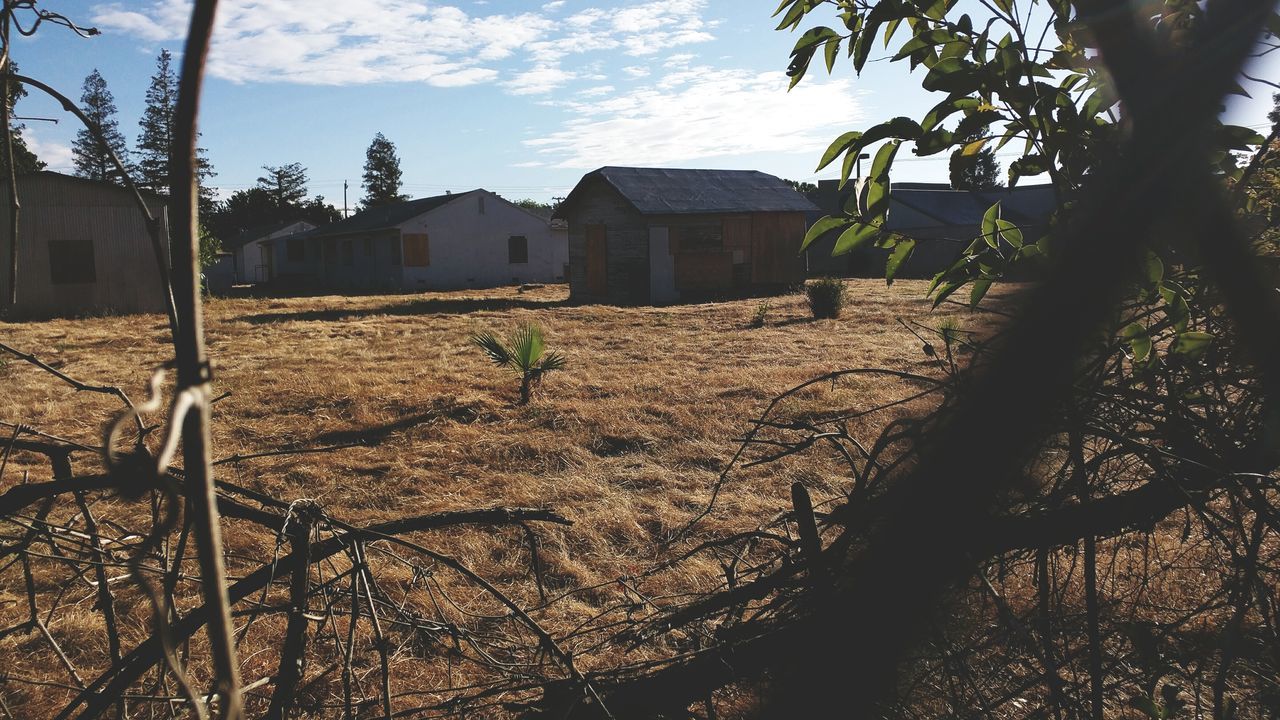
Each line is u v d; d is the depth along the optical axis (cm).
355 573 179
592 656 339
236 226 7644
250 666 336
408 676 328
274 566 175
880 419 727
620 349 1473
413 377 1159
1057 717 193
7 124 109
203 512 54
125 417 48
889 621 186
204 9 53
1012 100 151
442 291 3469
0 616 398
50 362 1353
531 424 853
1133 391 181
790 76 173
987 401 168
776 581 211
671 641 337
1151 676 219
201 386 51
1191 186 139
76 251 2219
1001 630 211
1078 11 135
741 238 2675
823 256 3728
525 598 426
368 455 739
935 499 178
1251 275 147
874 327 1648
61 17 103
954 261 167
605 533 524
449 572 459
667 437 777
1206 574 303
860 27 169
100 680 172
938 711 226
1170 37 136
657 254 2542
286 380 1131
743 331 1700
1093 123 158
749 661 203
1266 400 173
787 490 591
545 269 3847
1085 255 150
